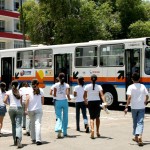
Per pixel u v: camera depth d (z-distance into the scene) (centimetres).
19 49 2684
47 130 1472
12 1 5984
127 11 3966
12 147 1147
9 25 5972
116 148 1085
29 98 1180
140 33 3772
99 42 2200
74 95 1398
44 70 2491
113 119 1759
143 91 1138
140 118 1137
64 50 2370
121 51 2095
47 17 3822
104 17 3894
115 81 2119
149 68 1978
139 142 1116
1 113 1345
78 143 1172
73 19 3566
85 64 2258
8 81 2764
